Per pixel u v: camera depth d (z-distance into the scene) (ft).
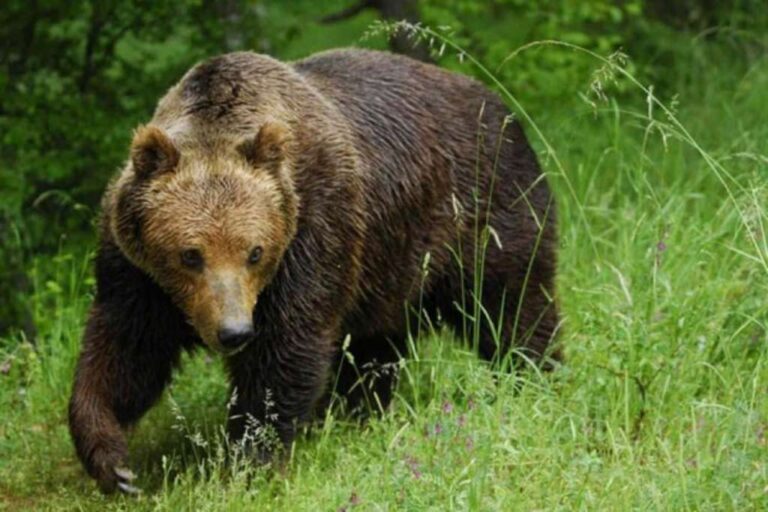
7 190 51.70
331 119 36.42
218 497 32.71
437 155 39.11
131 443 38.86
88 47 56.59
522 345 40.91
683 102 63.77
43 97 54.65
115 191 33.91
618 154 48.62
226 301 31.76
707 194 50.26
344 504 31.45
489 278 40.40
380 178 37.63
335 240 35.65
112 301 34.71
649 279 40.01
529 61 61.41
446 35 62.23
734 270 41.83
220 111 34.60
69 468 37.93
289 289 34.83
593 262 45.50
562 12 62.13
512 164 40.81
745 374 36.99
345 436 37.70
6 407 41.22
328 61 38.86
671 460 32.86
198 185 32.32
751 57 66.33
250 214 32.30
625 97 65.92
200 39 58.18
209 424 39.40
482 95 41.16
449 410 33.65
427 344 42.65
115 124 54.49
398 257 38.47
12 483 36.58
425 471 32.30
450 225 39.58
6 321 52.39
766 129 52.49
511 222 40.60
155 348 35.37
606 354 37.88
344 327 38.27
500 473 33.04
